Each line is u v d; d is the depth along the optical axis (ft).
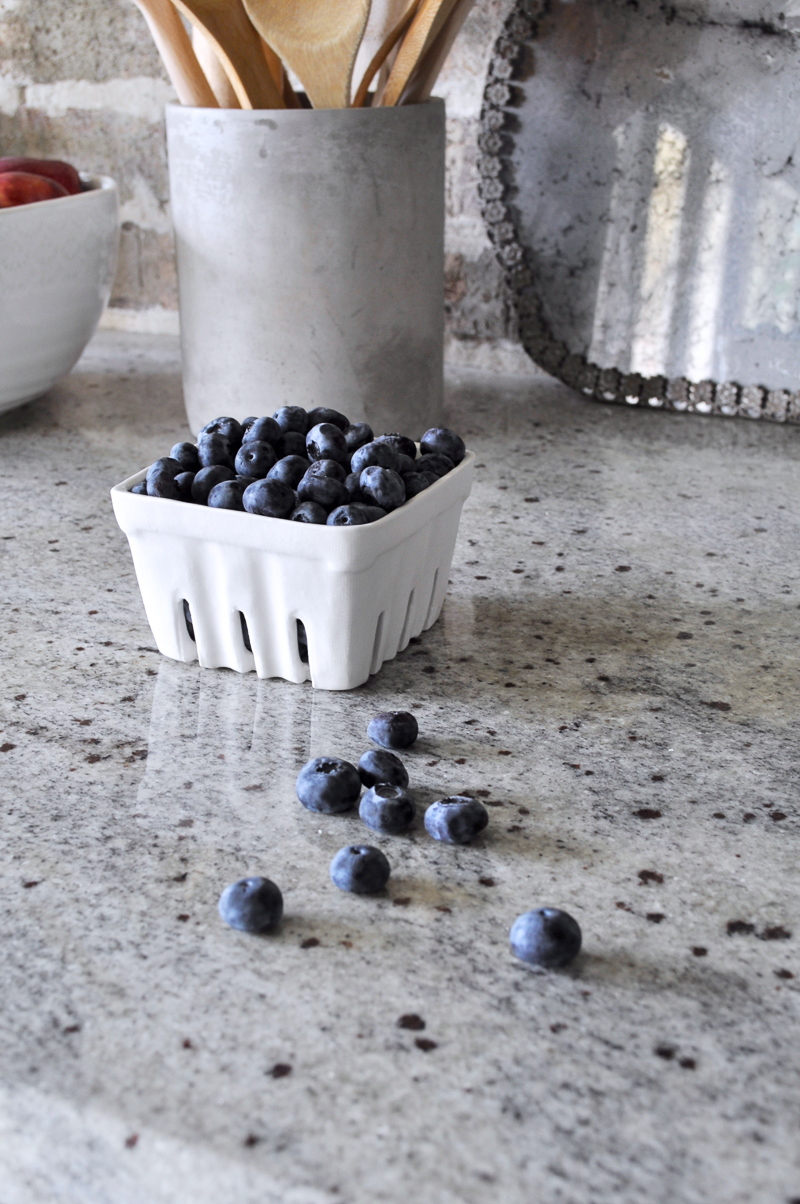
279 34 3.06
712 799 1.95
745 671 2.37
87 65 4.58
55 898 1.71
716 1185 1.25
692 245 3.73
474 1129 1.31
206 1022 1.48
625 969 1.57
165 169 4.65
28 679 2.37
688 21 3.49
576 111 3.71
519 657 2.44
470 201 4.20
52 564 2.90
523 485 3.38
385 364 3.43
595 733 2.16
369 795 1.88
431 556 2.44
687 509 3.19
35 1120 1.35
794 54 3.39
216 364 3.47
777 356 3.74
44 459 3.61
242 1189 1.26
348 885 1.71
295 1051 1.43
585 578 2.80
